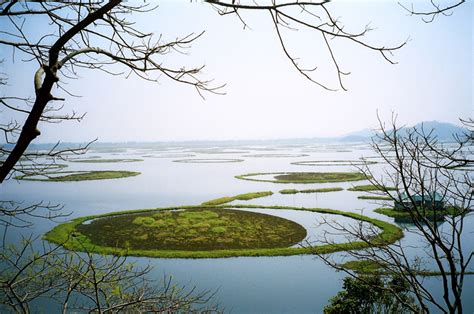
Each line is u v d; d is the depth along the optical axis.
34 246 29.55
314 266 28.08
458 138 5.89
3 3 4.00
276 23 3.23
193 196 62.41
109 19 4.01
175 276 26.03
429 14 3.96
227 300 21.83
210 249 32.81
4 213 5.56
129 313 6.58
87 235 36.34
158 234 37.22
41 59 4.55
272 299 22.19
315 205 52.62
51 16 4.25
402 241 31.62
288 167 112.38
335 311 14.16
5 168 2.79
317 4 3.08
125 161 154.12
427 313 5.93
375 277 9.66
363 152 191.50
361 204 52.31
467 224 36.78
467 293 21.69
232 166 122.12
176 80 3.90
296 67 3.30
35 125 2.88
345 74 3.28
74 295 16.45
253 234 37.31
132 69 3.78
